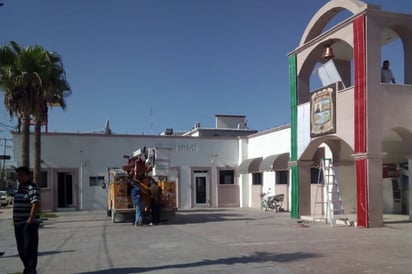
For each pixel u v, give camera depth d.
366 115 17.92
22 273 9.52
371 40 18.12
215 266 10.07
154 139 34.91
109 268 10.16
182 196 34.97
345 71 23.03
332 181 22.45
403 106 18.41
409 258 10.86
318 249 12.41
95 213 30.09
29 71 23.61
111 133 37.00
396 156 24.19
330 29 20.27
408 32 18.97
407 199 23.72
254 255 11.52
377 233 15.92
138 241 14.88
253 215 26.09
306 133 22.34
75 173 33.19
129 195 22.41
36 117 24.80
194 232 17.33
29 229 8.78
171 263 10.56
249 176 35.56
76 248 13.52
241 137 36.16
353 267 9.81
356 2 18.75
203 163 35.75
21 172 8.95
